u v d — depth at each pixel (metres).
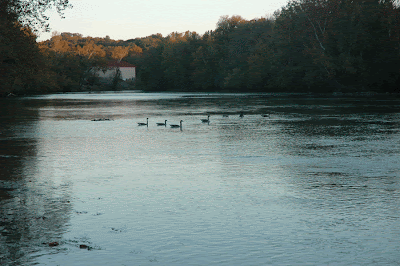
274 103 83.81
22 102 98.38
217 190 18.33
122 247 11.88
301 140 34.06
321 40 118.81
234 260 10.93
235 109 69.62
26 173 22.11
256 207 15.70
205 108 73.25
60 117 58.28
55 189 18.59
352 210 15.16
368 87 115.62
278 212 15.05
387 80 110.50
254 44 165.00
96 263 10.78
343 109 65.00
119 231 13.17
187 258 11.08
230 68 167.25
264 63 144.50
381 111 60.28
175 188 18.73
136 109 73.06
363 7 117.38
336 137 35.50
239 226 13.56
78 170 22.91
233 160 25.70
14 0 37.69
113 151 29.55
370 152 27.95
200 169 23.03
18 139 36.22
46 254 11.38
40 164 24.73
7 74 55.72
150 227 13.52
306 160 25.42
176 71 187.00
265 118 53.44
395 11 106.75
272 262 10.77
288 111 63.41
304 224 13.68
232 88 165.25
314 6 117.31
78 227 13.55
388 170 22.27
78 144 33.16
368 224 13.59
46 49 177.12
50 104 89.69
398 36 106.31
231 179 20.50
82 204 16.20
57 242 12.20
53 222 14.04
